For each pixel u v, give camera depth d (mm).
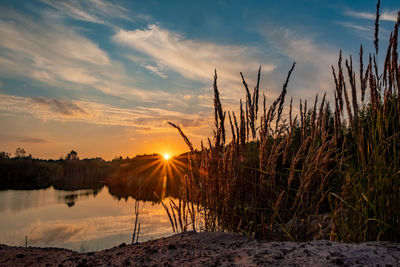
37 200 31938
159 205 17719
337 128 2787
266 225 2906
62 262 2898
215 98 3414
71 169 71000
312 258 1854
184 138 3574
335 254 1846
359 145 2516
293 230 2773
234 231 3162
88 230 14555
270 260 1943
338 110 2762
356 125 2650
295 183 3229
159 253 2600
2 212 22609
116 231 13742
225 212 3256
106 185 58188
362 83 2670
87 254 3211
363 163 2463
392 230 2193
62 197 35719
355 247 1925
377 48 2584
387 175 2318
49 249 3828
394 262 1609
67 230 14742
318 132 2986
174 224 3576
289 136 2990
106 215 19844
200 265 2109
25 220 18516
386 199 2281
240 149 3289
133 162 61750
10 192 42969
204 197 3484
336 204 2721
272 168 2967
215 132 3465
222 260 2139
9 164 61219
